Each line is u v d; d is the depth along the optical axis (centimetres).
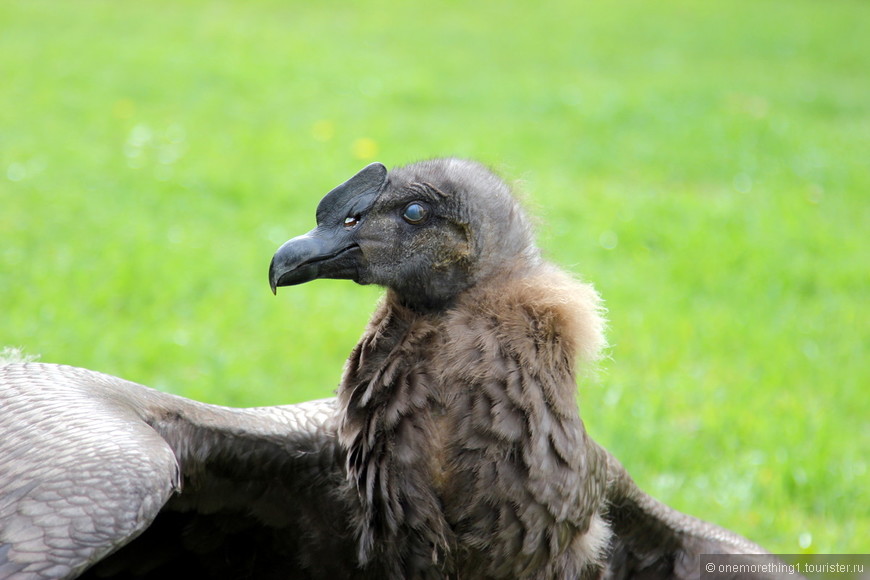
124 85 2547
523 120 2538
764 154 2412
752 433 1224
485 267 700
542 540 662
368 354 694
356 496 698
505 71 3094
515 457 650
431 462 656
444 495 657
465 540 656
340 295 1534
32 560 530
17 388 630
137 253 1580
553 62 3278
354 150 2142
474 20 3881
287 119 2386
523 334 665
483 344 661
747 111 2764
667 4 4434
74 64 2700
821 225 1962
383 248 698
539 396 656
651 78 3128
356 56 3125
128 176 1917
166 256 1584
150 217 1741
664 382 1327
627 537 828
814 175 2288
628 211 1942
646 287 1623
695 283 1673
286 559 736
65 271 1492
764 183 2222
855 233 1948
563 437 661
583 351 684
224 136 2211
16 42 2888
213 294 1485
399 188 704
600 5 4338
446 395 657
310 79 2775
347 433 678
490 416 650
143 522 549
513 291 684
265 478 703
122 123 2247
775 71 3359
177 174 1942
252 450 691
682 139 2469
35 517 541
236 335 1380
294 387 1255
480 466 649
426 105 2634
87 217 1708
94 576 725
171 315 1417
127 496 550
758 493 1117
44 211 1712
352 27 3597
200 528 717
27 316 1345
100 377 665
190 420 669
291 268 693
